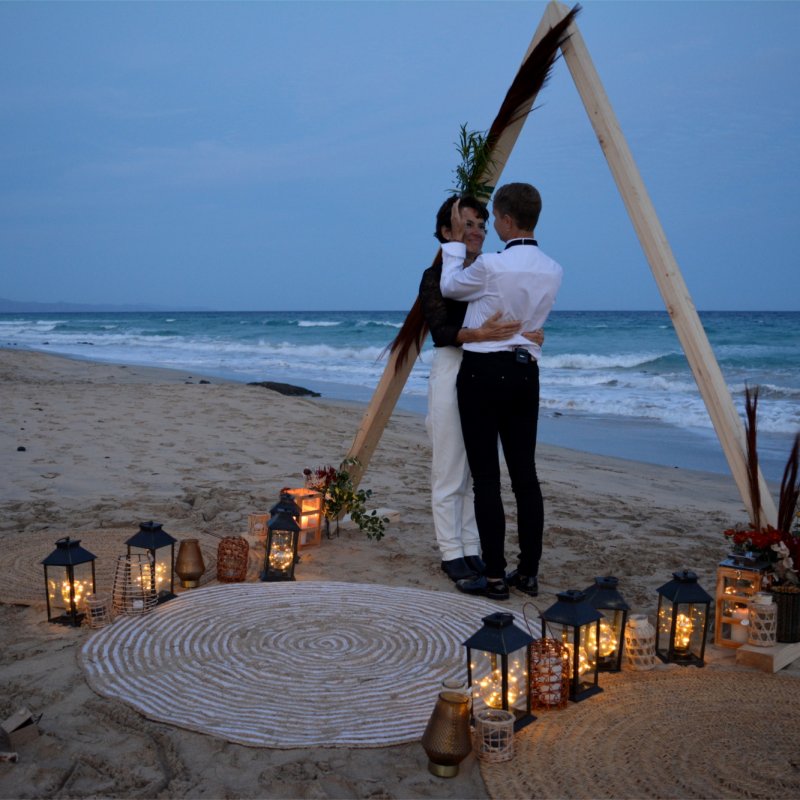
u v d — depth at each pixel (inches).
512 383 176.6
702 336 168.6
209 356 1346.0
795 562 149.9
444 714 105.7
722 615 153.9
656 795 101.8
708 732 118.0
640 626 141.4
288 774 104.9
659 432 538.6
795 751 113.0
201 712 120.3
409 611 163.9
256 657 140.4
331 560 203.9
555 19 183.6
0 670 133.9
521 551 183.3
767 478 365.4
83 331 2445.9
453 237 189.5
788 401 687.1
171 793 100.0
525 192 175.5
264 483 288.4
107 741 112.0
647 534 243.1
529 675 121.4
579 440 502.6
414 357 214.1
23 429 375.6
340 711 122.0
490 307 175.8
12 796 98.4
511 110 189.5
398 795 101.7
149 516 236.4
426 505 270.1
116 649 141.5
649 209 172.9
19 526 222.1
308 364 1162.6
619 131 177.3
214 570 188.1
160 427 403.2
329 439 399.2
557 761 110.0
